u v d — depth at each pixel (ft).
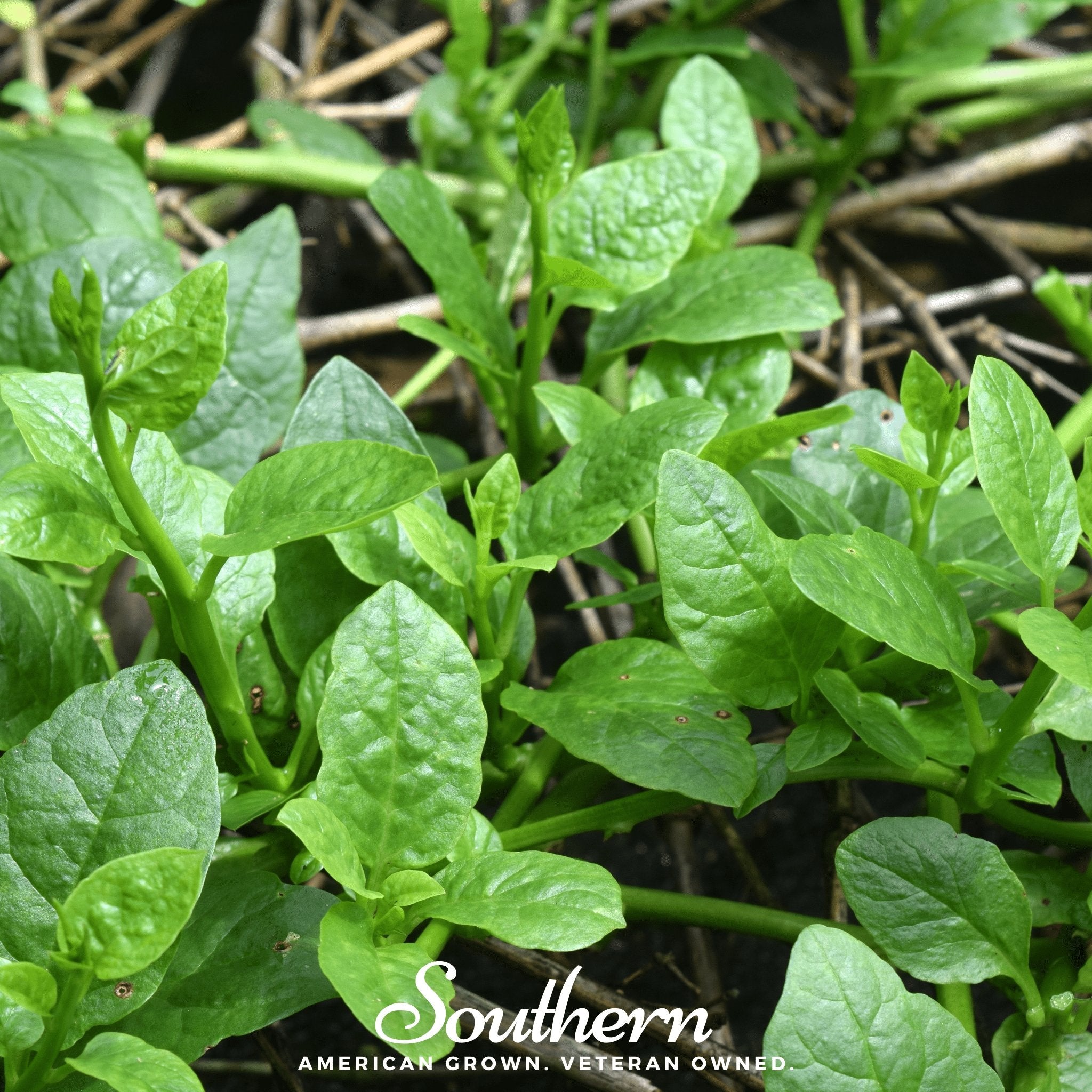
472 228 5.17
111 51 6.73
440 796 3.41
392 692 3.40
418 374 4.63
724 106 4.35
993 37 4.76
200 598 3.41
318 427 3.67
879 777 3.61
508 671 3.68
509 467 3.55
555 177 3.81
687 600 3.50
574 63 5.71
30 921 3.34
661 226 3.97
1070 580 3.70
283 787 3.60
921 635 3.43
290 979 3.39
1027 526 3.44
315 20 6.11
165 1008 3.38
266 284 4.12
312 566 3.70
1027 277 4.97
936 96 5.34
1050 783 3.55
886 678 3.67
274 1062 3.68
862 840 3.45
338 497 3.30
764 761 3.55
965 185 5.16
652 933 4.36
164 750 3.36
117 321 4.02
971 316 5.91
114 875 3.16
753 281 3.99
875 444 3.85
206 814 3.34
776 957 4.37
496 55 5.47
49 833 3.34
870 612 3.39
